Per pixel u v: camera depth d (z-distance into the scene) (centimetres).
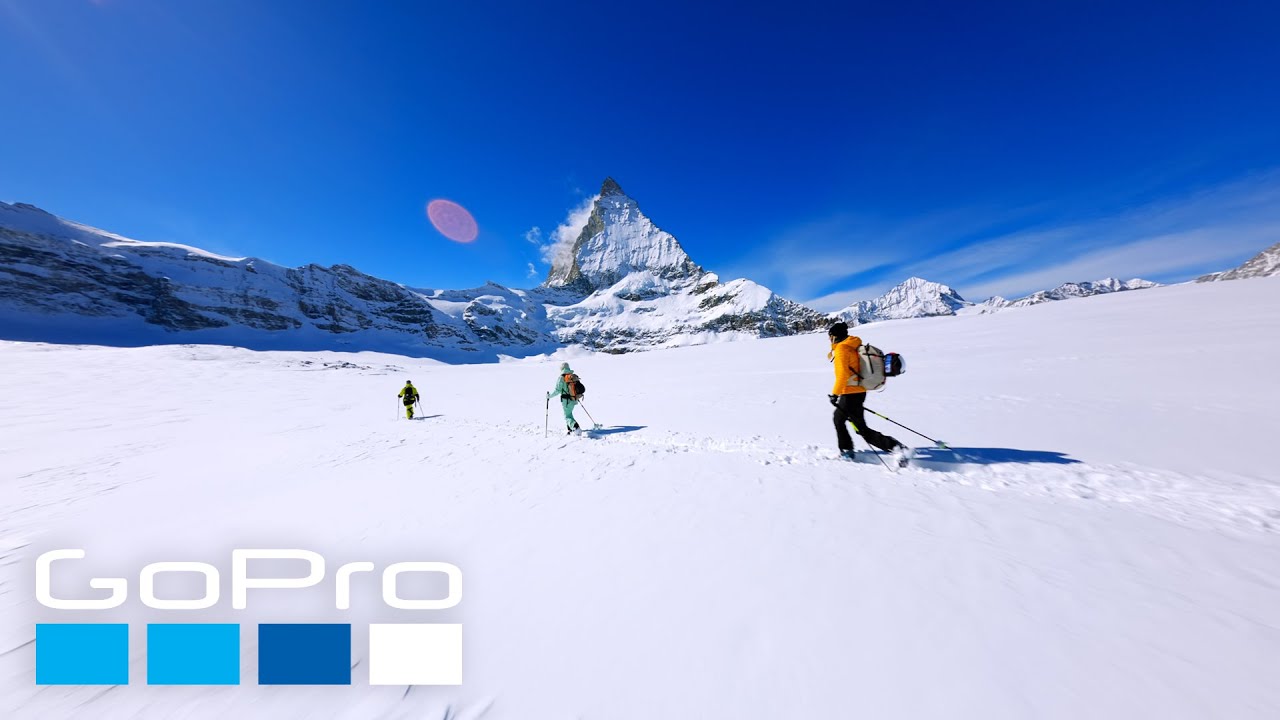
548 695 199
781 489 446
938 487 438
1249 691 175
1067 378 1076
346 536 402
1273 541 294
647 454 650
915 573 273
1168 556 278
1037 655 200
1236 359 1045
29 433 1617
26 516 554
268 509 507
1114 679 184
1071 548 294
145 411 2225
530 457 695
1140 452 533
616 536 358
